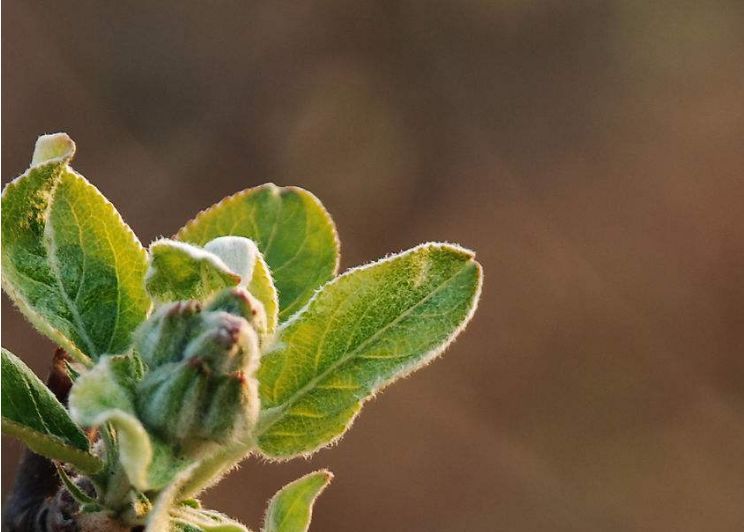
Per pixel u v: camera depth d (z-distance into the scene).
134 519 0.30
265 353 0.30
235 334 0.29
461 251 0.31
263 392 0.31
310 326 0.31
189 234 0.34
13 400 0.30
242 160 1.01
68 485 0.30
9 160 0.94
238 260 0.30
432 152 1.07
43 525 0.31
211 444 0.29
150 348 0.29
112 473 0.30
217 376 0.29
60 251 0.31
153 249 0.29
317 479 0.31
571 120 1.11
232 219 0.34
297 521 0.31
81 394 0.29
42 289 0.31
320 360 0.31
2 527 0.31
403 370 0.31
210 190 0.99
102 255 0.31
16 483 0.31
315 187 1.02
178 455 0.29
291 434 0.31
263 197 0.34
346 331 0.31
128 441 0.28
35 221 0.31
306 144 1.03
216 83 1.04
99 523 0.30
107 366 0.29
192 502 0.31
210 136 1.01
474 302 0.31
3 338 0.82
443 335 0.31
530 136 1.09
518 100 1.11
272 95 1.05
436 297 0.31
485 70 1.11
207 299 0.30
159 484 0.29
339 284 0.31
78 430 0.30
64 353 0.32
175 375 0.29
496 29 1.12
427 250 0.31
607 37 1.13
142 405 0.29
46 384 0.32
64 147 0.31
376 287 0.31
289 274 0.34
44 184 0.31
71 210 0.31
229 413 0.29
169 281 0.30
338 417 0.31
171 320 0.29
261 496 0.85
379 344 0.31
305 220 0.34
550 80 1.12
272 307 0.30
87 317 0.31
